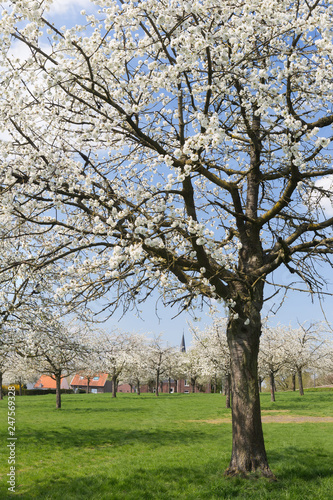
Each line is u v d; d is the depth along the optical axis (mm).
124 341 48062
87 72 7559
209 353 32438
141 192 8352
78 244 8375
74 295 7637
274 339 37062
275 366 36844
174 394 55219
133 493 8531
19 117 7453
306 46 8086
